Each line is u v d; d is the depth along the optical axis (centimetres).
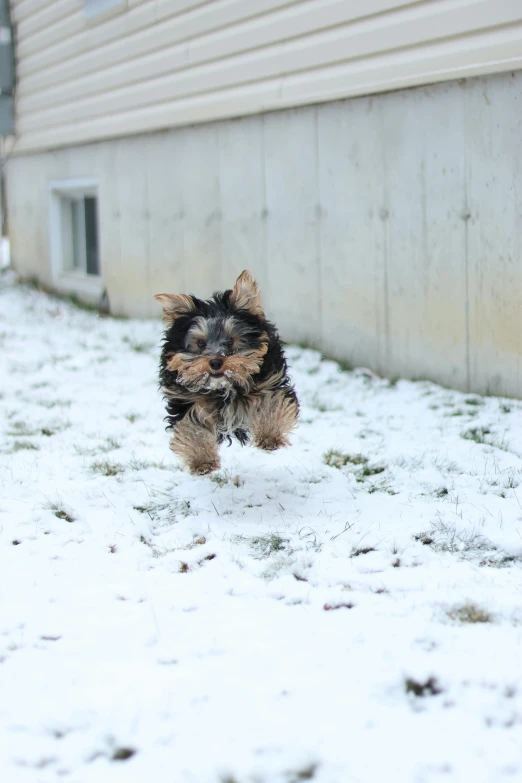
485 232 382
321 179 446
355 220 432
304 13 439
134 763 176
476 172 383
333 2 425
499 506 299
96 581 267
